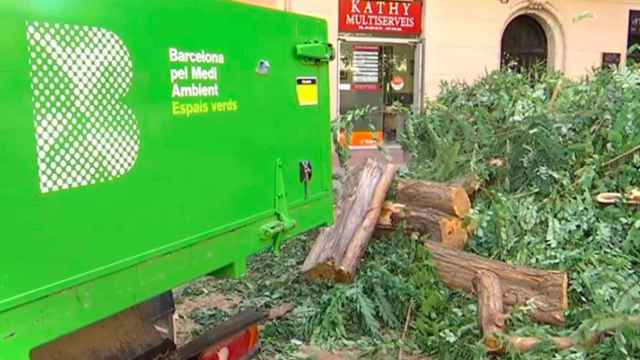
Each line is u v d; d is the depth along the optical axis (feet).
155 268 7.41
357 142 43.04
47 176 6.05
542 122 18.26
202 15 8.11
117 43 6.79
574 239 16.65
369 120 42.06
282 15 9.98
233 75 8.79
